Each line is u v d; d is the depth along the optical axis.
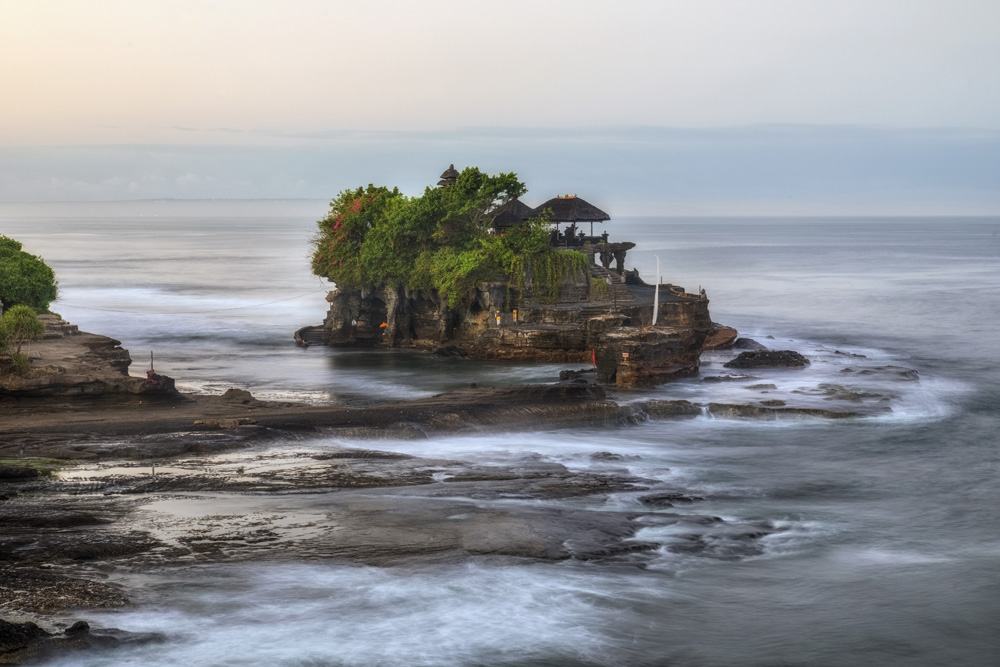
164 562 32.75
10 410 55.66
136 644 27.30
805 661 28.56
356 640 28.28
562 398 59.41
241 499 39.62
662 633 29.72
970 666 28.53
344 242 93.62
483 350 84.00
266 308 126.06
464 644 28.38
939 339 98.88
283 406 59.56
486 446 51.28
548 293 89.12
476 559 33.69
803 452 52.19
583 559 34.28
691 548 36.19
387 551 34.19
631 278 107.44
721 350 86.19
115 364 66.62
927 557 36.56
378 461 45.59
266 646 27.75
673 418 58.78
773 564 35.38
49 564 32.28
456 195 91.88
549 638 28.97
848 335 101.94
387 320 92.31
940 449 53.25
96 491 40.12
